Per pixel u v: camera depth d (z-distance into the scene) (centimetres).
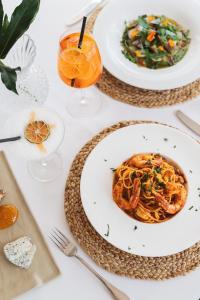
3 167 130
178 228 119
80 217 124
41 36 146
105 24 142
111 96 138
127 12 144
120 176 122
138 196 118
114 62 137
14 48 134
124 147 127
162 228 119
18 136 122
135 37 142
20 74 127
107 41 140
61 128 124
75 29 145
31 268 119
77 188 126
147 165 123
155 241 117
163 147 127
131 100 137
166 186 121
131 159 125
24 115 126
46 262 119
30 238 121
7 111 137
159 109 136
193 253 119
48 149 122
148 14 145
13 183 128
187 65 136
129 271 118
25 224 123
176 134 127
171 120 135
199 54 137
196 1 142
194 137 133
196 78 133
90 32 145
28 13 115
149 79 134
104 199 122
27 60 135
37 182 129
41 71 135
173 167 126
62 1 150
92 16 148
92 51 121
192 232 118
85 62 121
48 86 137
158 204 121
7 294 117
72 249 120
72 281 119
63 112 137
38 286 117
